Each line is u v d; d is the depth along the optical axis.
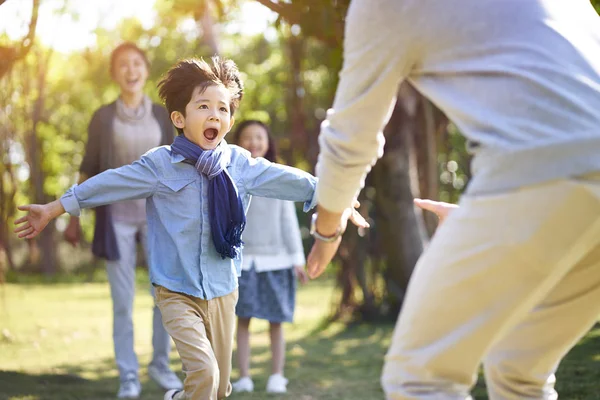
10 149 8.48
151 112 6.23
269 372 6.82
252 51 20.34
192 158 3.89
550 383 2.55
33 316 11.78
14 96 8.48
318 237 2.60
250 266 5.96
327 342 8.82
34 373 6.62
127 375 5.81
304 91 10.92
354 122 2.24
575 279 2.33
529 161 1.93
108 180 3.84
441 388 2.16
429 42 2.10
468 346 2.11
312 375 6.57
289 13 6.16
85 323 10.88
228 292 3.95
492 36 2.04
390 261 10.87
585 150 1.89
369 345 8.48
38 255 22.39
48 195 22.91
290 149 11.07
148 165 3.90
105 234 5.91
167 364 6.12
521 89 1.97
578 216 1.92
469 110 2.03
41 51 9.15
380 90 2.18
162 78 4.11
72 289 18.16
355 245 10.91
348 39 2.23
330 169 2.34
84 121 23.64
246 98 20.06
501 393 2.55
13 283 19.75
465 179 14.49
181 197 3.89
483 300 2.07
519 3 2.06
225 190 3.87
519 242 1.97
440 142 11.52
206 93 3.96
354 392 5.75
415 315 2.16
